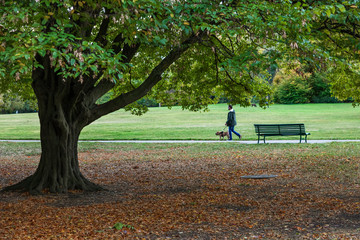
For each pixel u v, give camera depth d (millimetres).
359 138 25469
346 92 19656
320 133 30344
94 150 23062
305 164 15453
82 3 8250
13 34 7766
